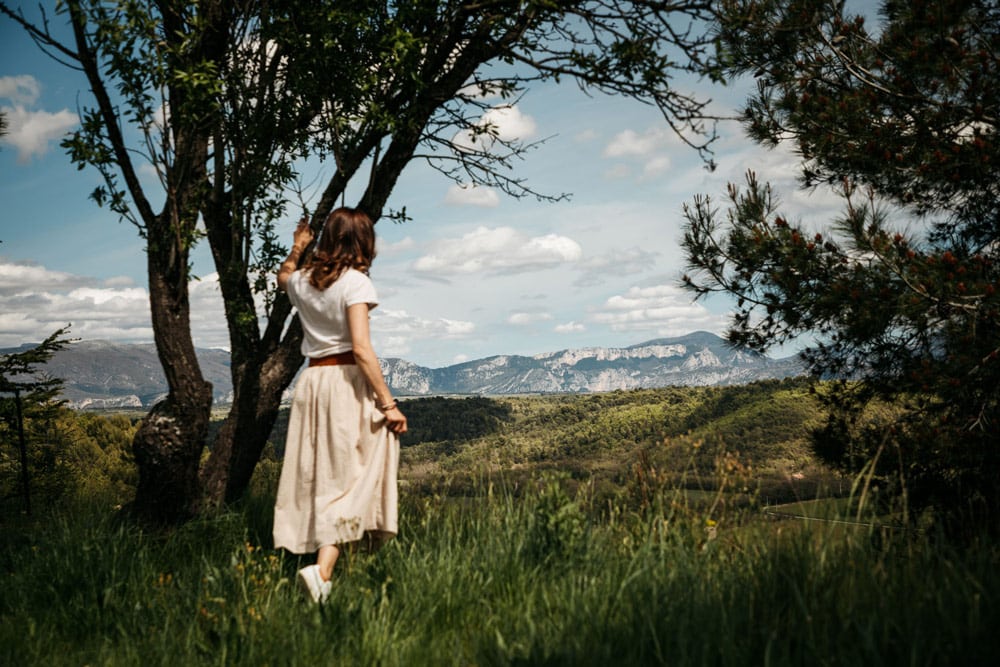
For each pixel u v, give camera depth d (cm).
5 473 889
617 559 288
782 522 280
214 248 479
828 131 600
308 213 466
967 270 505
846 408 585
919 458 500
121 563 320
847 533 267
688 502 306
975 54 529
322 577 287
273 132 477
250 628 240
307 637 232
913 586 228
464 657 226
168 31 427
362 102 442
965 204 619
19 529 436
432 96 466
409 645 232
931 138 570
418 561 296
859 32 586
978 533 291
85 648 258
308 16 407
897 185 622
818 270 555
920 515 348
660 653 198
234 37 436
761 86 639
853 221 517
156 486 417
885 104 593
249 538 377
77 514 411
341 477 308
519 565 289
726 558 279
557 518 299
